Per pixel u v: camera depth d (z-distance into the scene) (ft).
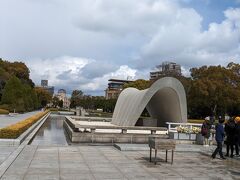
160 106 85.92
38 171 29.66
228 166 36.96
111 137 57.57
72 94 449.06
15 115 151.02
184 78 160.86
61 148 45.21
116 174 29.84
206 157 43.42
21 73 271.28
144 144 54.13
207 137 54.49
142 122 93.09
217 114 155.94
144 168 33.45
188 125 66.80
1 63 255.50
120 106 91.25
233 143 44.57
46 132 79.51
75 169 31.27
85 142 56.59
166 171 32.42
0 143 44.93
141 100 73.61
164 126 89.71
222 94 148.66
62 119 156.35
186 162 38.60
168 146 36.35
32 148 44.01
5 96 175.94
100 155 40.63
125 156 40.60
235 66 161.68
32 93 244.22
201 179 29.50
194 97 155.22
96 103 339.98
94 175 29.01
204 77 155.22
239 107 156.04
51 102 481.87
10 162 32.99
